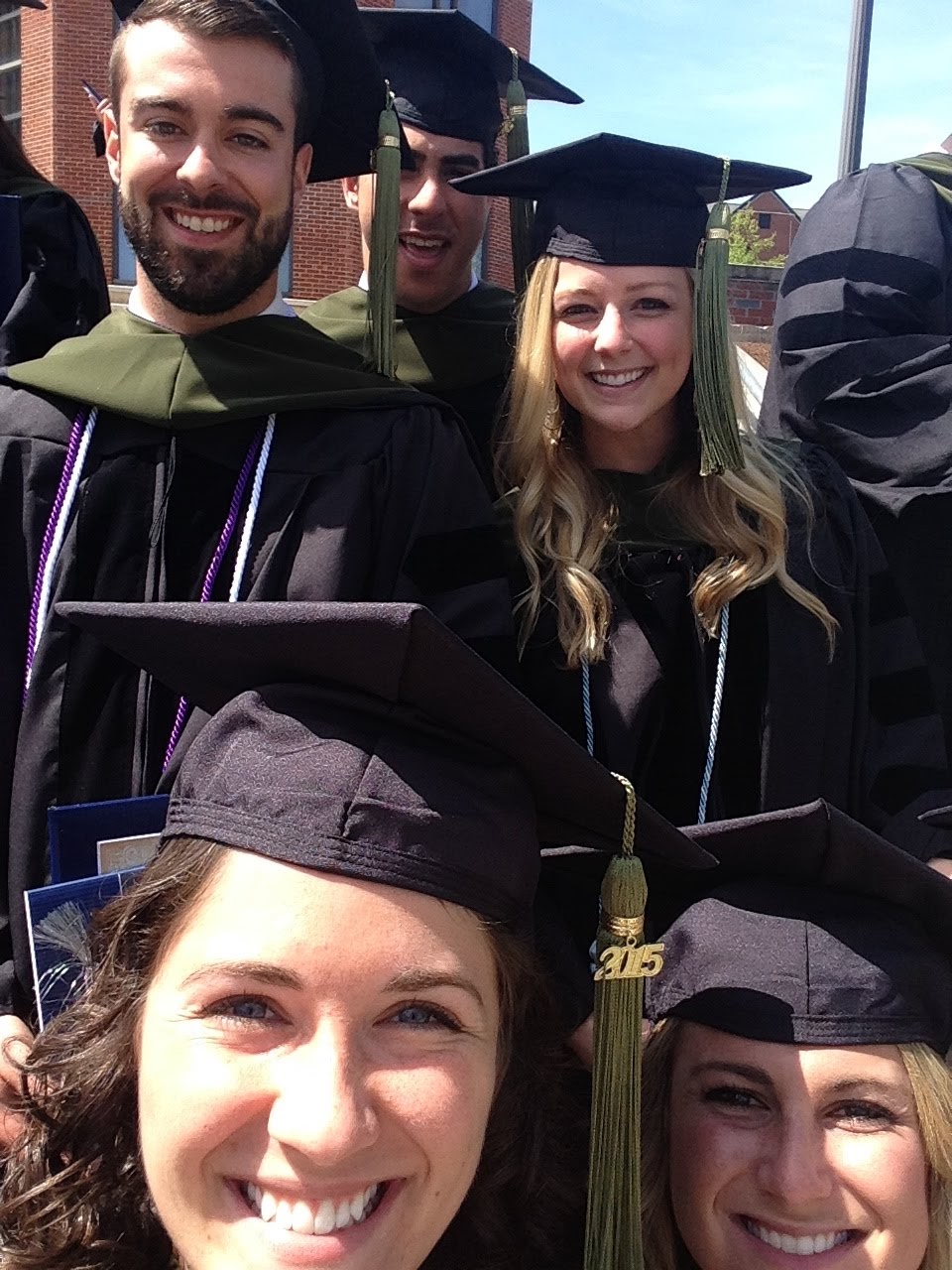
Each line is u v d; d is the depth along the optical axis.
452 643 0.66
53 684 0.92
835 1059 0.76
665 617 1.06
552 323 1.11
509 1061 0.75
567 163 1.08
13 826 0.92
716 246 1.08
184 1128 0.65
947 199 1.38
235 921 0.65
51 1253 0.73
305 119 0.99
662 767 1.06
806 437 1.33
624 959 0.74
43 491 0.95
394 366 1.13
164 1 0.93
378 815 0.66
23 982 0.91
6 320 1.18
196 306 0.97
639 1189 0.73
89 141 5.28
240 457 0.96
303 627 0.67
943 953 0.85
